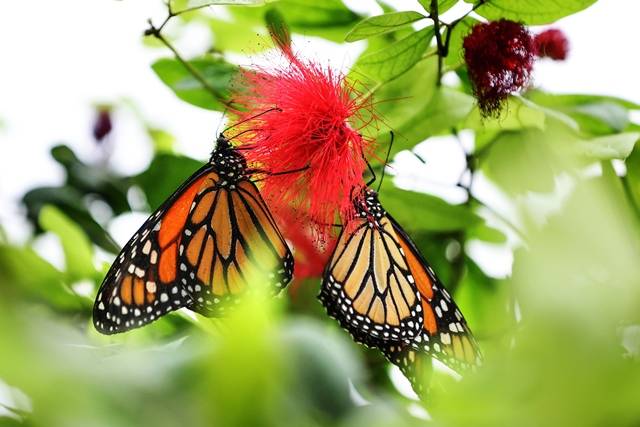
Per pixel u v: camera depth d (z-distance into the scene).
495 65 0.69
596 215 0.58
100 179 0.78
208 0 0.69
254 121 0.68
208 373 0.35
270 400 0.35
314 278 0.70
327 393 0.58
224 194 0.67
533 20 0.69
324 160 0.67
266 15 0.73
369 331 0.67
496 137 0.72
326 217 0.67
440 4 0.68
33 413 0.29
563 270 0.57
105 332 0.65
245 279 0.67
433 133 0.70
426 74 0.70
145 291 0.66
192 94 0.73
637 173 0.65
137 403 0.32
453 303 0.66
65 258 0.71
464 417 0.36
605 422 0.32
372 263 0.68
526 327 0.44
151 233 0.66
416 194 0.73
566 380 0.33
